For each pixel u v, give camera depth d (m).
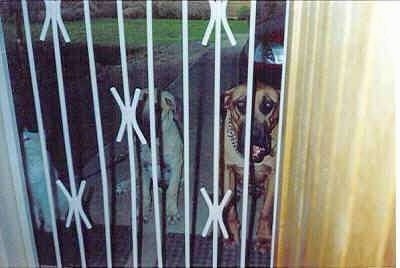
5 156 1.18
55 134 1.22
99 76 1.15
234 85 1.15
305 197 1.14
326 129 1.04
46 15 1.09
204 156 1.23
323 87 1.02
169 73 1.13
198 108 1.17
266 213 1.29
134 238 1.32
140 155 1.23
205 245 1.34
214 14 1.07
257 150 1.22
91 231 1.33
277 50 1.10
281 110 1.13
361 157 0.99
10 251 1.23
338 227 1.07
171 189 1.28
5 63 1.13
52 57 1.14
